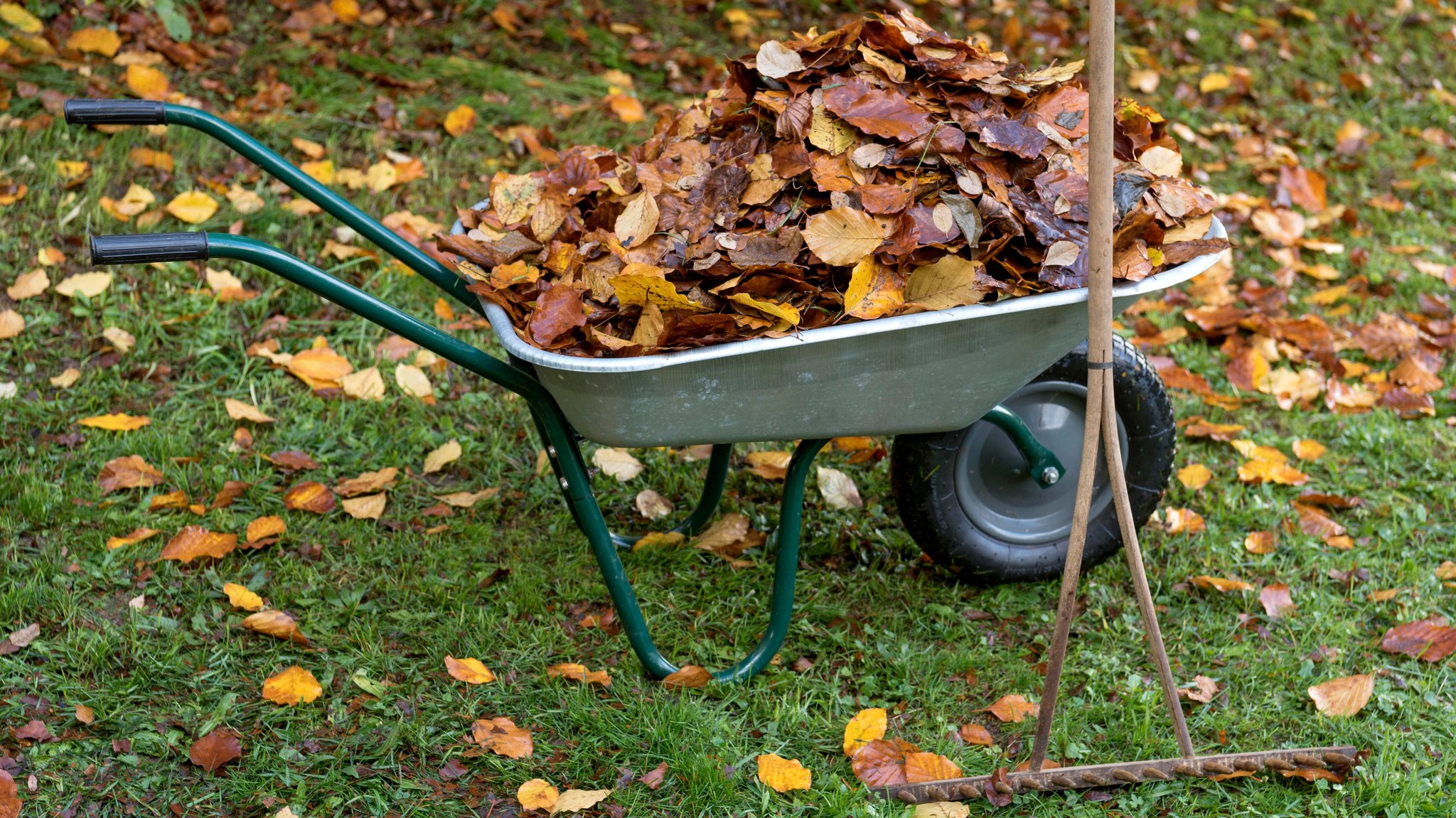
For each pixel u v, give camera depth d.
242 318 3.41
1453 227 4.52
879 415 2.12
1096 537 2.70
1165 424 2.60
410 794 2.12
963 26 5.47
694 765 2.15
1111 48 1.76
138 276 3.48
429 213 3.88
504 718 2.26
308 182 2.17
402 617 2.53
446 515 2.86
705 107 2.46
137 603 2.49
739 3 5.40
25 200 3.61
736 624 2.58
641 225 2.13
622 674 2.40
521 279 2.08
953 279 1.97
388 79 4.39
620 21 5.15
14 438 2.93
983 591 2.72
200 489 2.87
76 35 4.21
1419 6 6.23
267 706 2.28
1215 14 5.93
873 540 2.83
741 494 3.02
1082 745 2.27
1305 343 3.65
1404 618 2.62
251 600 2.47
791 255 2.04
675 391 1.93
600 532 2.23
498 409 3.23
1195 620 2.63
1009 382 2.15
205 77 4.25
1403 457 3.23
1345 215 4.42
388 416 3.15
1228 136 4.95
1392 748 2.24
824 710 2.37
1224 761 2.13
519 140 4.20
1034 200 2.09
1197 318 3.72
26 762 2.12
